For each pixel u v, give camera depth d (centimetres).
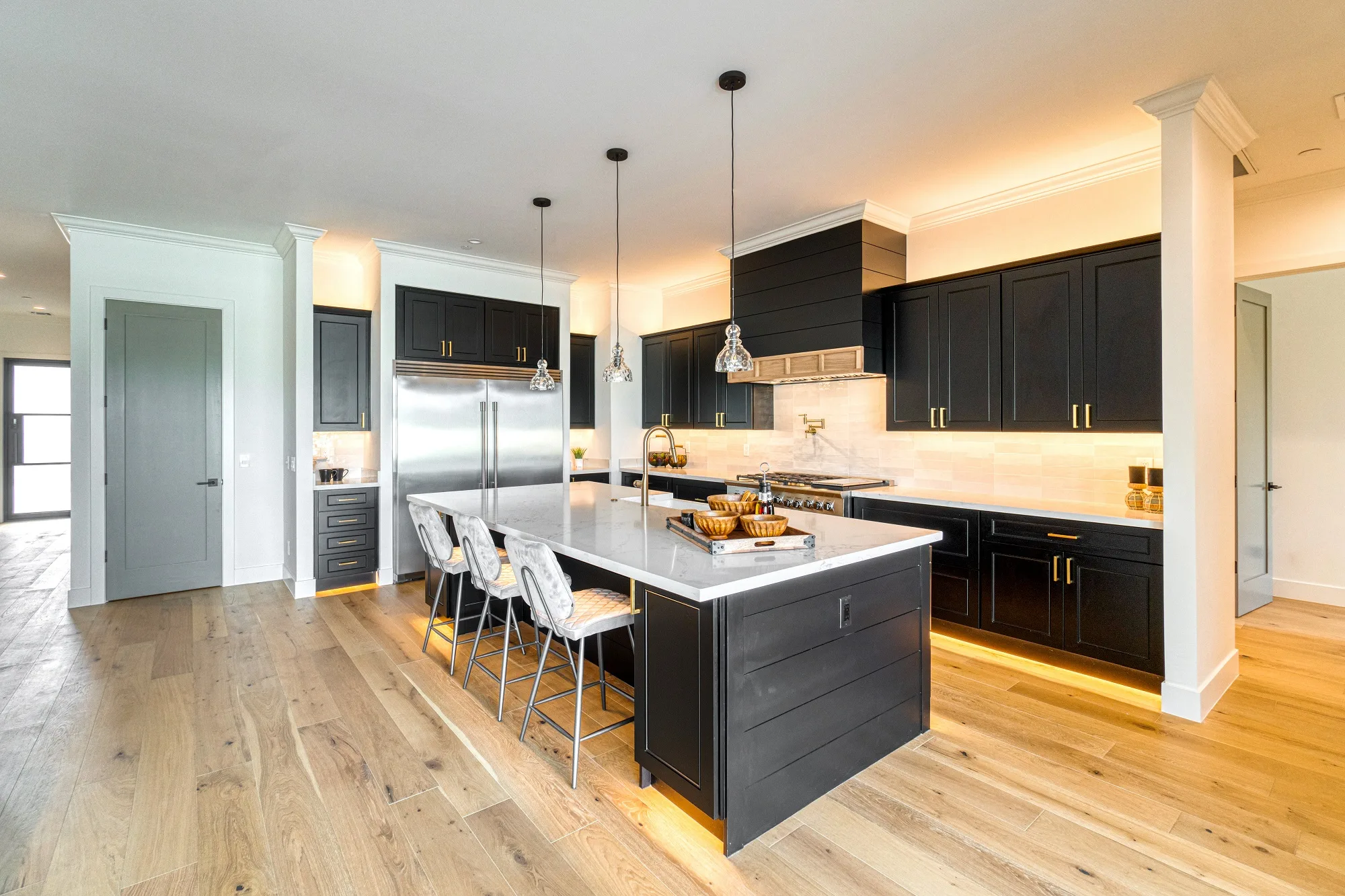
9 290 665
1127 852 195
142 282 473
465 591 397
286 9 224
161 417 482
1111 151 343
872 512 420
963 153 345
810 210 434
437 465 533
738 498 278
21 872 185
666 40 243
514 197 407
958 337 399
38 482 875
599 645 296
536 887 181
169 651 366
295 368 478
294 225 460
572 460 657
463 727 276
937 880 184
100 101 286
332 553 496
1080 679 325
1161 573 297
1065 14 227
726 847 195
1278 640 380
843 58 255
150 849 196
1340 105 286
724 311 623
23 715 285
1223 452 308
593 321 683
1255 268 380
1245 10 223
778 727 210
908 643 263
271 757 251
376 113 298
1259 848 197
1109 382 331
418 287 529
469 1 219
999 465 411
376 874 186
